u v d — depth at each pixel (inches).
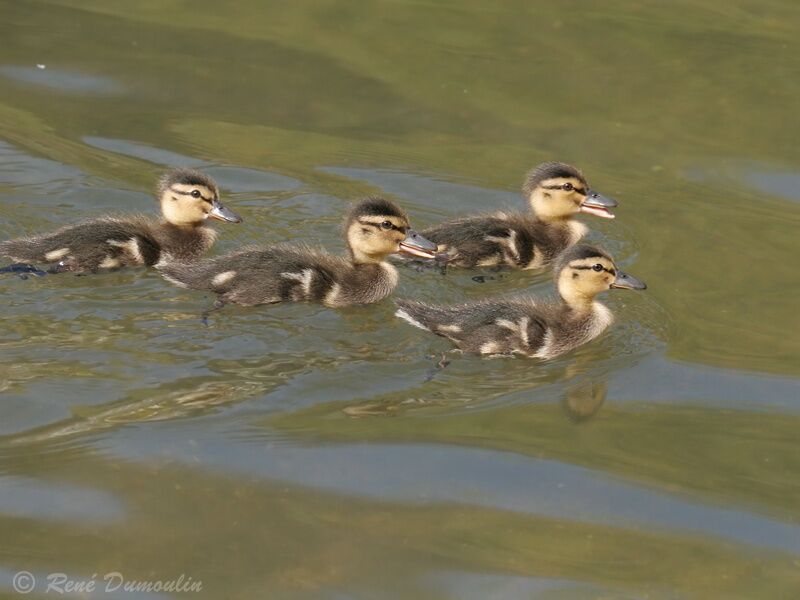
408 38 866.1
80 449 464.4
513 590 408.2
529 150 748.0
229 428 482.0
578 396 524.7
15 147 712.4
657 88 815.1
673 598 406.9
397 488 454.6
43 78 791.1
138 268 611.5
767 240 671.1
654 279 631.8
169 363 524.1
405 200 693.9
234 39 852.0
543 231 676.1
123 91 785.6
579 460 477.1
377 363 538.3
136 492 444.8
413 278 633.0
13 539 420.5
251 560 416.2
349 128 765.3
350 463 466.3
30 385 499.2
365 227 609.3
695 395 527.8
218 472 457.1
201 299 580.4
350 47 852.0
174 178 635.5
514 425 499.5
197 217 635.5
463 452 477.1
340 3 908.6
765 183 726.5
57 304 565.0
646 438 494.3
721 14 907.4
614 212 696.4
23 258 593.0
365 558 420.2
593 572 418.3
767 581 417.7
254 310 575.5
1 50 818.8
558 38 868.6
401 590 406.3
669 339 577.0
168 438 474.0
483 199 701.3
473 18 894.4
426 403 511.5
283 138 749.3
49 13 874.1
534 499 454.3
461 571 415.5
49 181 682.2
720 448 489.4
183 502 441.4
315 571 412.5
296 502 443.8
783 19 900.0
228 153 727.7
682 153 750.5
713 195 713.6
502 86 812.6
